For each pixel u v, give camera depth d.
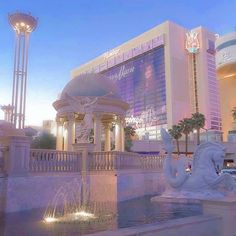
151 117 135.50
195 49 136.25
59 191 16.98
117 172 18.86
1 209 13.85
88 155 19.44
